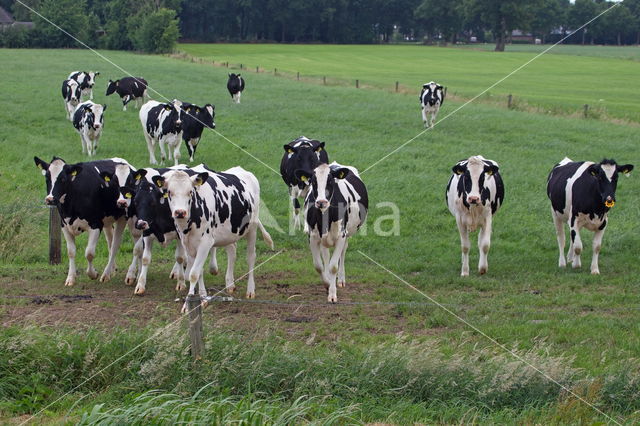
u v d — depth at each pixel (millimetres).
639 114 40688
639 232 17797
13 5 113500
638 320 12016
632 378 9453
